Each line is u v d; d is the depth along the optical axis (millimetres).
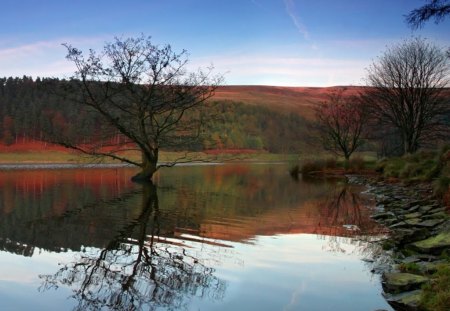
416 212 14070
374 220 13680
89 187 23625
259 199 19219
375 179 30203
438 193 16047
